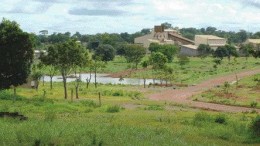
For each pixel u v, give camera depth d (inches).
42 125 1133.7
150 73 5684.1
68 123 1262.3
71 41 3083.2
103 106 2330.2
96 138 944.9
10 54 2370.8
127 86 4271.7
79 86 4065.0
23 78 2442.2
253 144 1224.8
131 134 1089.4
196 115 1758.1
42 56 3112.7
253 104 2751.0
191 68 6077.8
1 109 1905.8
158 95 3452.3
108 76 5738.2
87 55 3275.1
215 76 5064.0
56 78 5438.0
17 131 987.3
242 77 4879.4
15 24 2411.4
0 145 844.6
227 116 1945.1
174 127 1462.8
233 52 7357.3
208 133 1342.3
